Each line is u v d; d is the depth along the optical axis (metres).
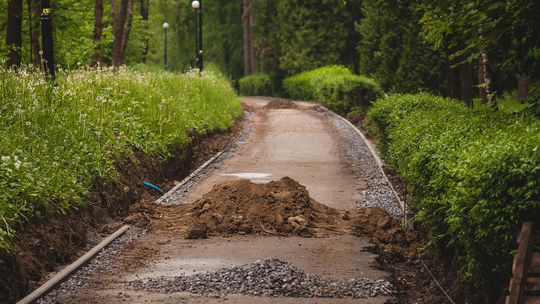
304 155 25.59
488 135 9.27
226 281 10.61
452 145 10.18
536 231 7.36
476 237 8.15
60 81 19.48
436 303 9.79
